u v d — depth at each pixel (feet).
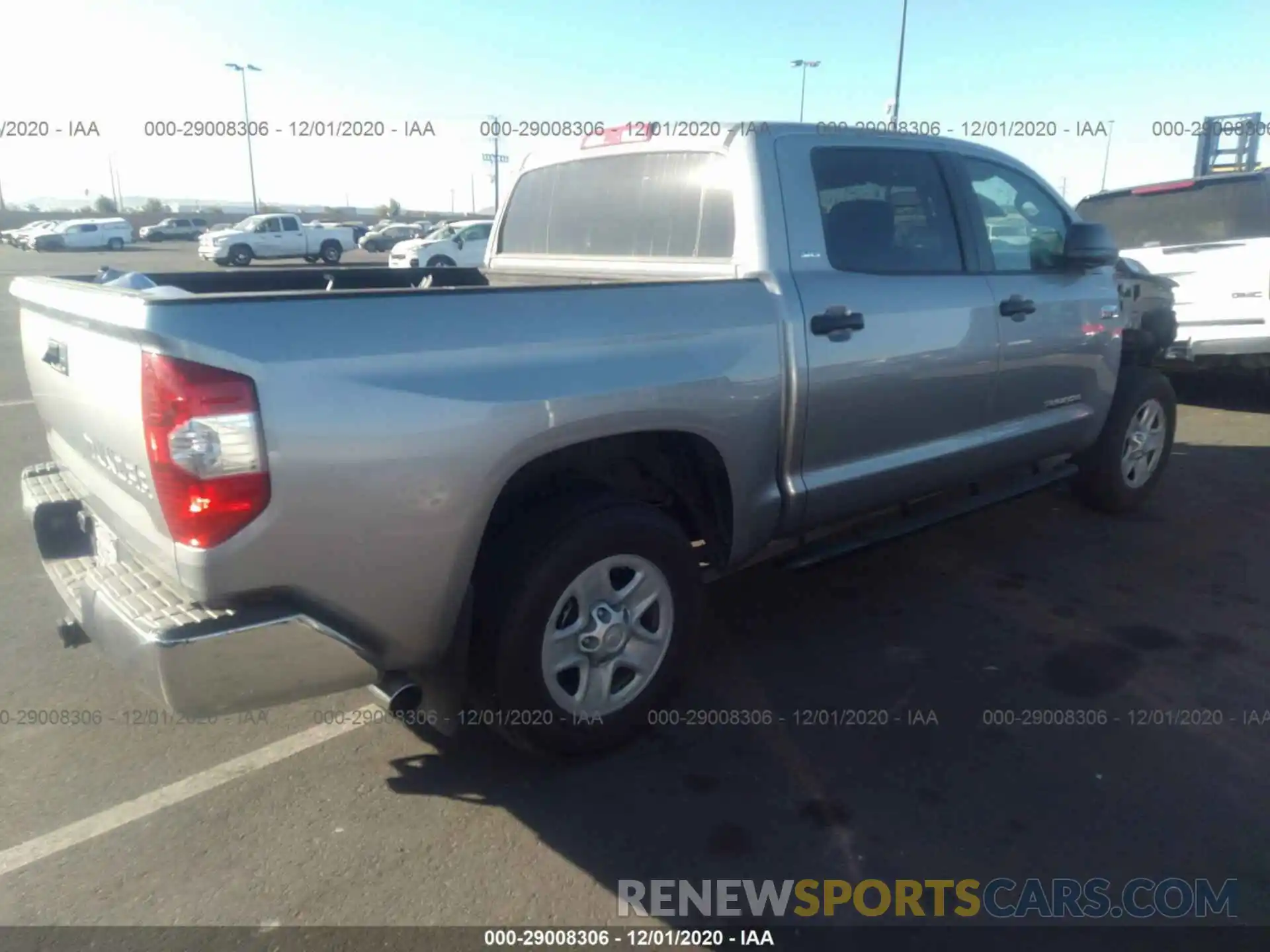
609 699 10.81
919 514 14.51
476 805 10.13
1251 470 22.21
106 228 147.02
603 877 9.07
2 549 17.38
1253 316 26.04
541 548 9.82
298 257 120.37
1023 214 15.69
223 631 8.07
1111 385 17.37
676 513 12.24
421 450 8.64
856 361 12.34
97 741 11.31
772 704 12.04
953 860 9.26
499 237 16.88
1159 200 29.04
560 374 9.55
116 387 8.46
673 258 13.10
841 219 12.70
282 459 8.00
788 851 9.41
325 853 9.37
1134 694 12.23
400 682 9.39
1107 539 17.72
